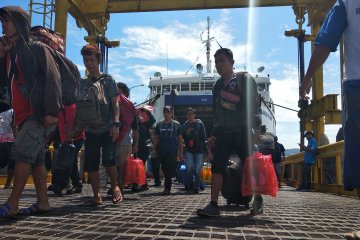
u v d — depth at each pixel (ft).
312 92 43.34
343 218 12.74
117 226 9.93
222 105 12.85
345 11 7.70
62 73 11.51
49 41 11.78
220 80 13.39
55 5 40.55
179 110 74.79
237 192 15.31
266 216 12.96
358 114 7.28
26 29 10.77
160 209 14.14
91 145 14.94
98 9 44.70
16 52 10.62
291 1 44.16
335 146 27.58
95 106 14.43
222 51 12.98
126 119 16.58
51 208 13.73
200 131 25.86
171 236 8.72
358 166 7.22
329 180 28.73
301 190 33.24
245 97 12.71
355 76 7.39
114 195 15.47
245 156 13.12
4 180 27.07
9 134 18.39
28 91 10.57
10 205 10.56
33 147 10.66
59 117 13.19
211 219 11.77
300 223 11.37
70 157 16.44
